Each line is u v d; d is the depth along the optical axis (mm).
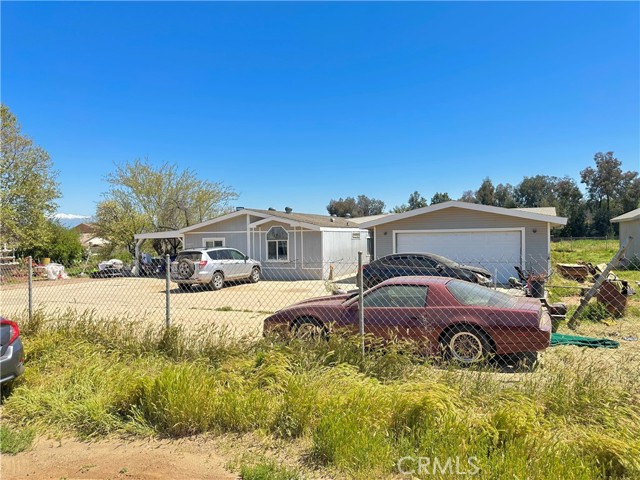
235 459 3350
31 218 26812
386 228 18266
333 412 3584
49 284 19469
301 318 6176
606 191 62906
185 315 10523
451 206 17297
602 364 4891
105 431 3896
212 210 34375
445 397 3668
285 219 20594
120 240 28625
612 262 8289
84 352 5707
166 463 3350
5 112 25703
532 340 5328
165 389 4070
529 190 71062
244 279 18500
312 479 3031
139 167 31891
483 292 6105
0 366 4500
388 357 4797
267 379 4395
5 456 3535
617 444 2945
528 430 3193
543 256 16219
